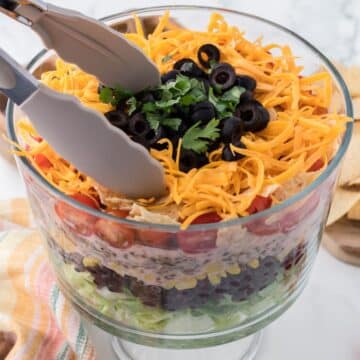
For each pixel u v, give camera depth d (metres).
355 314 0.82
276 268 0.67
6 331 0.77
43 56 0.73
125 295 0.68
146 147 0.67
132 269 0.65
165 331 0.70
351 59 1.03
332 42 1.05
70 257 0.68
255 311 0.70
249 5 1.09
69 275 0.70
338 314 0.82
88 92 0.71
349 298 0.83
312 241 0.70
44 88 0.62
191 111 0.69
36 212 0.69
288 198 0.64
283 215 0.63
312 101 0.72
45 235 0.70
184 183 0.66
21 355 0.75
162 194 0.66
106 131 0.63
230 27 0.77
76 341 0.77
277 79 0.73
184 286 0.66
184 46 0.75
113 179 0.65
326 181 0.65
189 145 0.67
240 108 0.69
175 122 0.68
